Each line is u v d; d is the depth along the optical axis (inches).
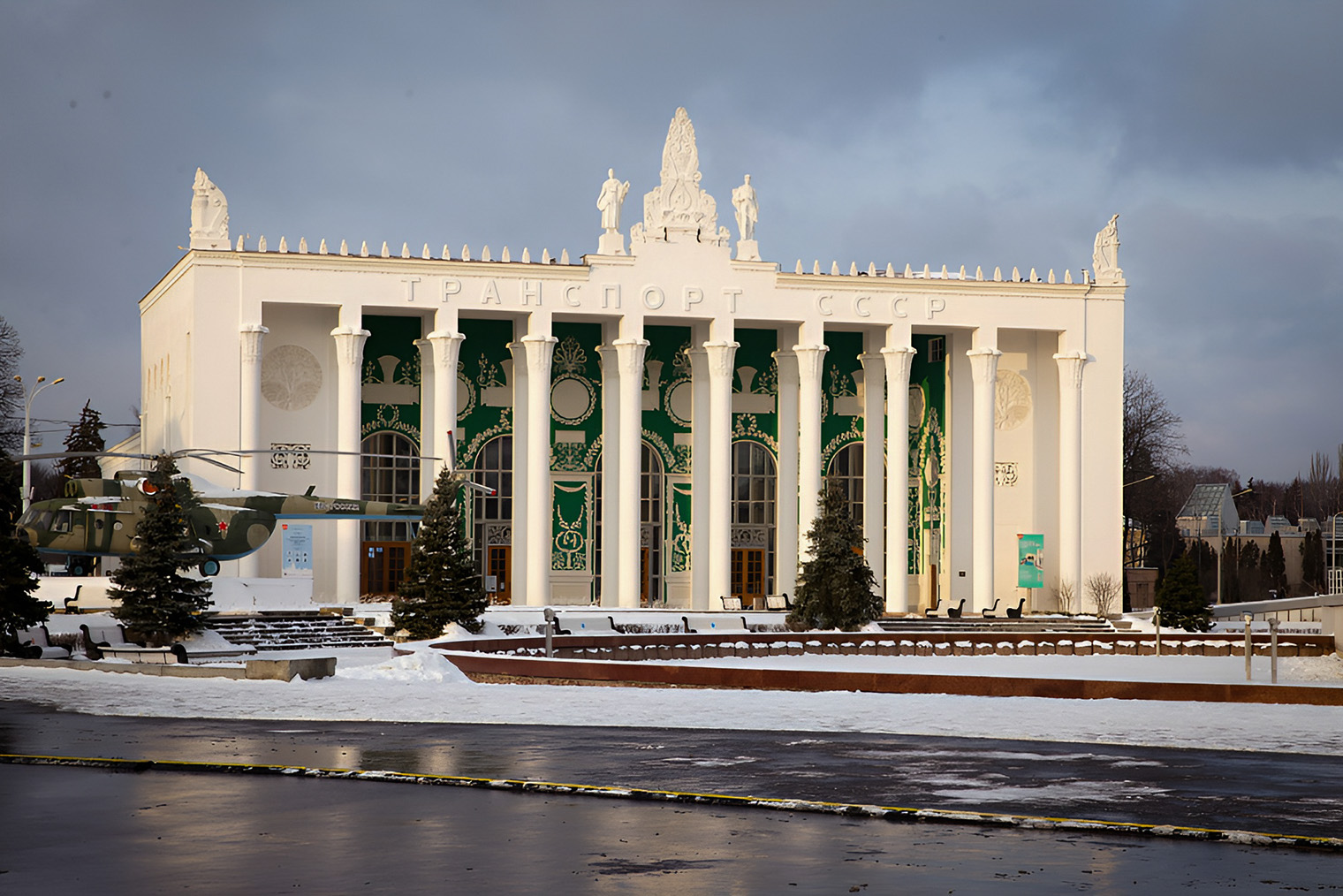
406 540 3019.2
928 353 3294.8
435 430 2883.9
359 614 2480.3
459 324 3102.9
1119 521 3159.5
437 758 812.6
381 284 2854.3
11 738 901.2
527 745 878.4
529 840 582.6
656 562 3189.0
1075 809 649.6
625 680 1412.4
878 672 1330.0
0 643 1784.0
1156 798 681.0
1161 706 1159.0
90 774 753.6
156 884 504.1
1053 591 3171.8
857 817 636.1
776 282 3048.7
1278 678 1673.2
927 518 3280.0
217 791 700.0
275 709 1093.8
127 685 1280.8
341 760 802.8
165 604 2015.3
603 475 3093.0
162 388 3061.0
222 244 2780.5
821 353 3051.2
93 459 4542.3
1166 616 2657.5
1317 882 513.7
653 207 3016.7
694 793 690.2
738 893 493.0
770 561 3230.8
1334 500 7022.6
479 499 3085.6
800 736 935.0
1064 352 3149.6
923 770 773.9
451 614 2229.3
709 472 3132.4
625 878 515.5
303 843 575.5
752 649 2148.1
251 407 2760.8
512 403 3115.2
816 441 3043.8
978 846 574.2
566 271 2947.8
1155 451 4785.9
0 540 1801.2
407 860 545.0
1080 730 972.6
